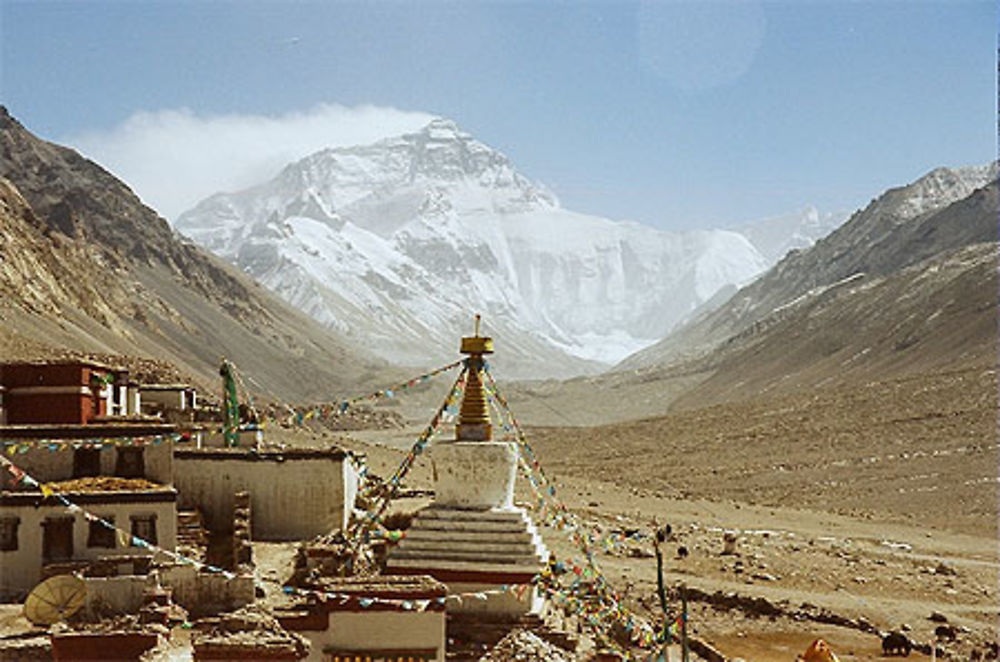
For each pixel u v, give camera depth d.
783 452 115.06
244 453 48.97
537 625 37.66
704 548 60.50
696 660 39.00
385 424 176.00
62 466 43.09
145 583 37.41
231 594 38.69
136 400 55.91
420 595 29.48
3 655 33.09
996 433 108.50
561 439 143.12
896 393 132.00
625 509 76.56
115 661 29.84
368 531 44.50
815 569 57.81
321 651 28.98
